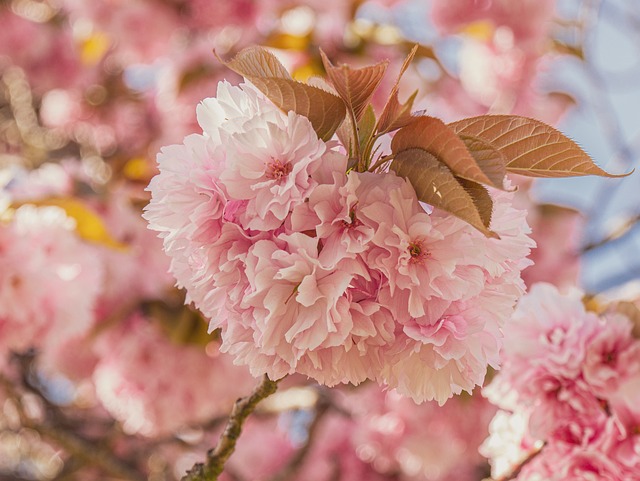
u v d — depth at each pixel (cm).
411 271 65
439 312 66
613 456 86
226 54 175
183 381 151
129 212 147
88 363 161
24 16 203
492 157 65
